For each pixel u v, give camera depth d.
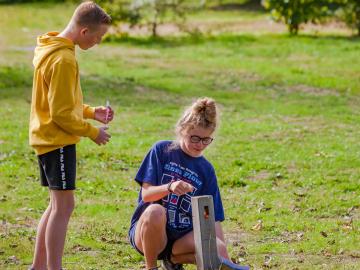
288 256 8.00
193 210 5.92
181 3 29.64
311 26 32.72
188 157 6.36
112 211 9.86
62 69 6.42
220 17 37.16
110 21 6.78
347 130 15.38
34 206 10.05
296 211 9.95
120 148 13.65
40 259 6.84
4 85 19.78
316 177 11.72
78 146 13.68
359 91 19.92
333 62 24.02
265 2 30.73
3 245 8.15
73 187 6.63
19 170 12.03
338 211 9.97
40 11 40.31
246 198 10.61
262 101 18.58
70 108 6.42
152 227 6.12
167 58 25.00
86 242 8.35
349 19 29.77
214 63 23.95
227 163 12.60
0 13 39.16
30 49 26.78
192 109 6.27
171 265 6.46
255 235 8.88
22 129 15.13
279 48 26.69
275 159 12.91
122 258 7.86
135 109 17.39
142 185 6.32
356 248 8.23
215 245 5.91
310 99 18.88
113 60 24.42
